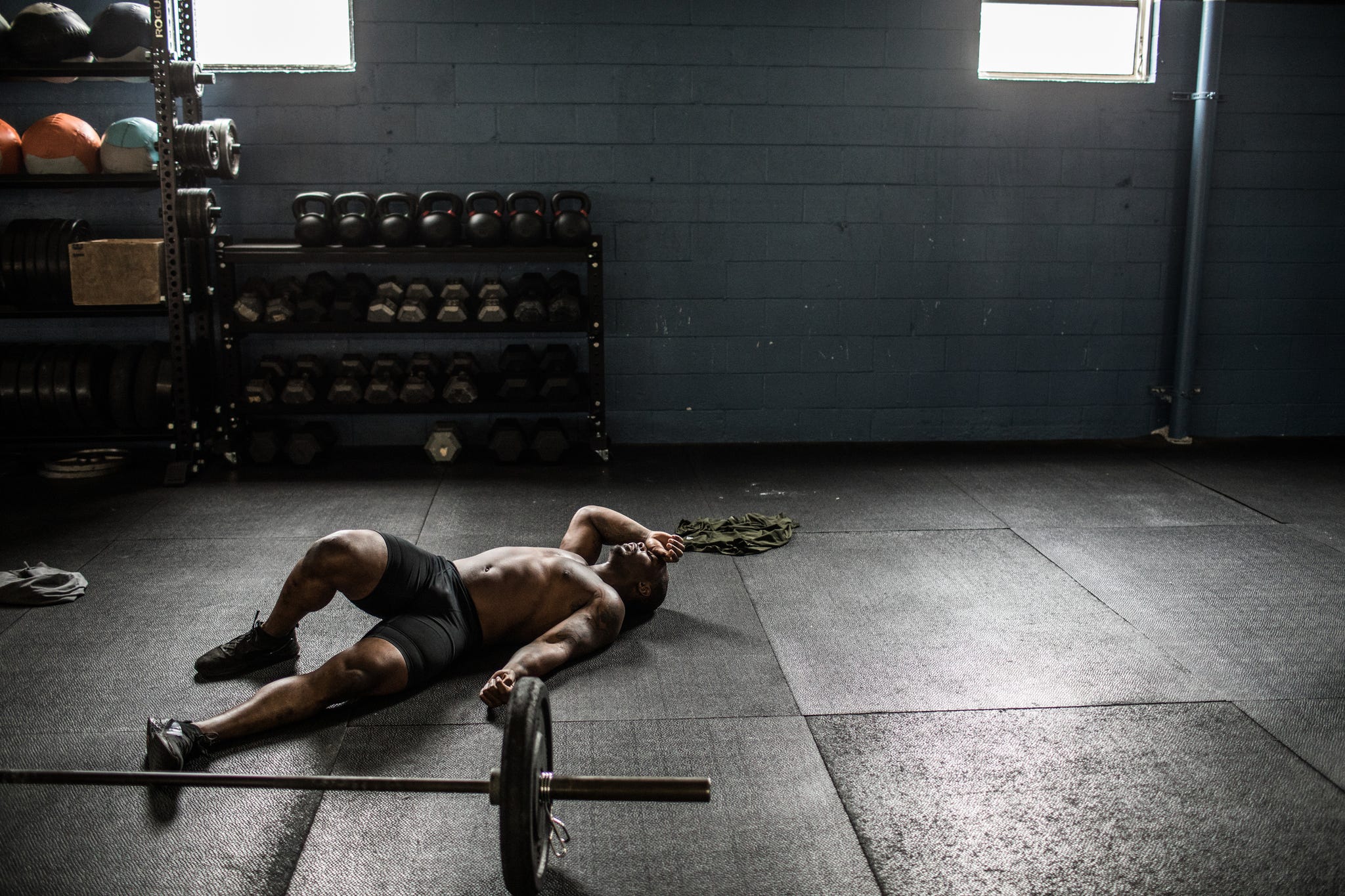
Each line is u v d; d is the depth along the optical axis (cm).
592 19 489
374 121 492
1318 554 348
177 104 482
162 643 269
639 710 232
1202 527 381
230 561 338
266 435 471
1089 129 513
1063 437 544
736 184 507
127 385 452
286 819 188
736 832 185
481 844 181
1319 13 509
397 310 477
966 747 215
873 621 287
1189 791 198
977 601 303
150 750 194
